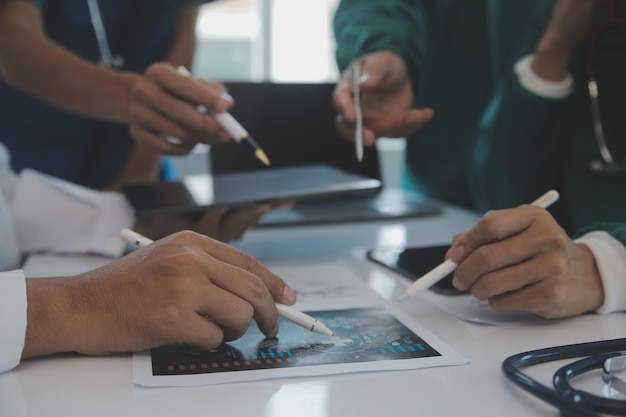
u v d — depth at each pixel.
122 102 1.18
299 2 2.91
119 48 1.65
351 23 1.42
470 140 1.56
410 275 0.90
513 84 1.21
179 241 0.66
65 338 0.61
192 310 0.61
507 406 0.52
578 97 1.17
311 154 1.55
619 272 0.73
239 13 3.01
